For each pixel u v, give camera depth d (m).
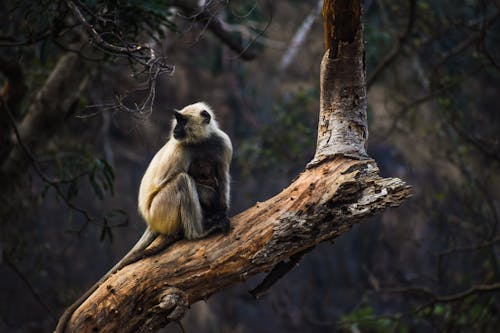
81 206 22.11
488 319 14.01
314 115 20.06
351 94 7.71
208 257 7.07
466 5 20.00
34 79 14.19
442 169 21.72
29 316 19.39
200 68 25.42
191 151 8.92
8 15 11.69
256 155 19.23
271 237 7.01
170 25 9.70
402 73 21.80
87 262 21.53
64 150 14.91
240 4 18.39
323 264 23.89
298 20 27.00
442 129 17.92
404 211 20.62
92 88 14.93
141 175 24.12
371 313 15.31
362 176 7.17
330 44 7.57
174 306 6.83
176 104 24.66
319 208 6.99
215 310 22.75
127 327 6.93
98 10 8.96
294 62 26.03
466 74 16.88
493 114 21.20
